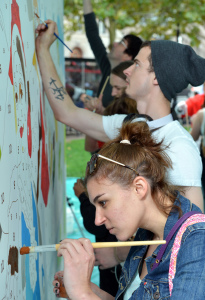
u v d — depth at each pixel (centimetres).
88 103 362
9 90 130
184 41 1483
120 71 296
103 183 138
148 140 150
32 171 172
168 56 201
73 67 1177
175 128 198
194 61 202
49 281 226
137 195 139
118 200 138
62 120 228
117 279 236
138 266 156
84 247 134
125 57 359
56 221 288
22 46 158
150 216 142
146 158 142
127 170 138
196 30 1309
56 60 306
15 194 135
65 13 1243
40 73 215
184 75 201
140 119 200
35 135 183
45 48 210
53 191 267
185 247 129
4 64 125
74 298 132
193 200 184
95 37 399
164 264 135
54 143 279
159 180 142
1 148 118
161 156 146
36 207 180
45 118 224
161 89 203
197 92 967
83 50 1927
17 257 136
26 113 160
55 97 221
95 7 1116
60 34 362
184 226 133
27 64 168
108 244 135
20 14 156
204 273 123
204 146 486
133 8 1234
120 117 223
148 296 138
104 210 140
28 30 175
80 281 132
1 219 117
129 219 139
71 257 133
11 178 130
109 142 153
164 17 1238
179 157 186
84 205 242
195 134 497
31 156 170
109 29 1162
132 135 150
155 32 1284
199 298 121
